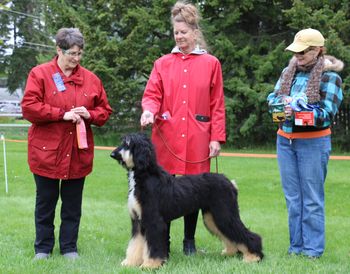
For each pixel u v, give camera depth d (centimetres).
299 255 535
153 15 1806
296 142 532
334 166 1307
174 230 675
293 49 512
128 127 2055
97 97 534
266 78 1797
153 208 477
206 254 552
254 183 1040
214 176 520
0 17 4181
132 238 504
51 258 515
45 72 507
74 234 542
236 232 511
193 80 526
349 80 1576
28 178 1123
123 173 1184
